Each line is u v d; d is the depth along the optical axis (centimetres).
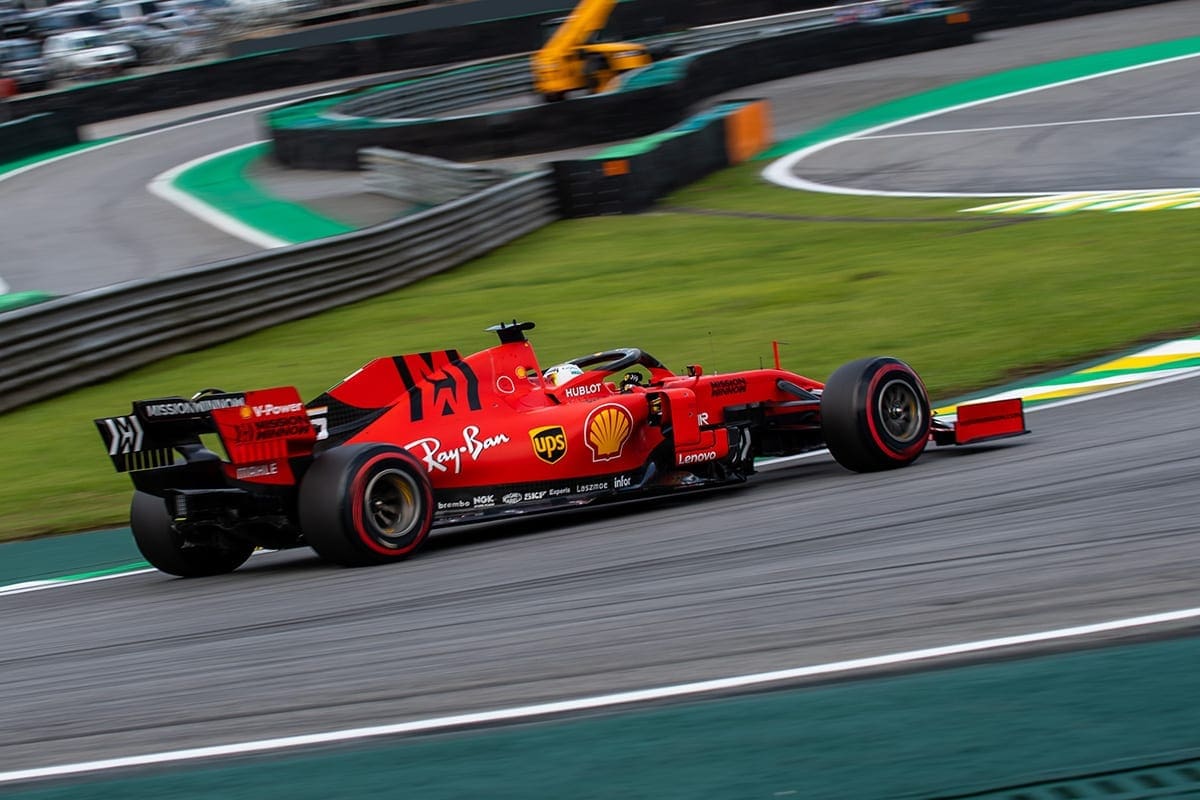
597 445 2578
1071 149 7594
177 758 1356
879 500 2348
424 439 2417
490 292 5572
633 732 1295
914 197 6819
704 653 1522
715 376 2741
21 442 3988
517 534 2530
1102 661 1344
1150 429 2675
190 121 12719
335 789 1227
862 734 1233
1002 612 1541
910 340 4109
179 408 2300
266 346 4941
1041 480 2327
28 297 4900
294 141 9769
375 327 5084
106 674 1762
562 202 7356
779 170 8150
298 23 16100
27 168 10962
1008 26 12925
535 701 1417
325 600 2056
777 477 2836
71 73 15425
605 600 1839
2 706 1659
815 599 1705
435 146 9150
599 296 5278
